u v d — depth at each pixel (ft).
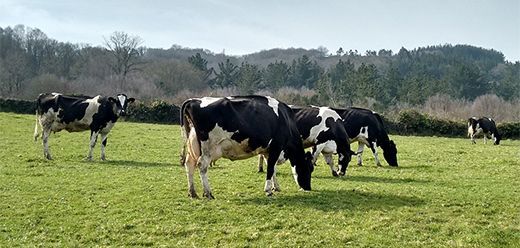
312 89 372.99
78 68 313.94
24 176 55.52
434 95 309.01
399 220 39.06
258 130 45.21
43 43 323.98
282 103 49.42
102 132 73.61
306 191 49.52
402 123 172.04
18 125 114.21
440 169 69.21
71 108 71.97
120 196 45.93
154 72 317.63
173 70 320.09
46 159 69.51
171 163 70.95
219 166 67.72
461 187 53.31
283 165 67.87
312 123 60.34
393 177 61.21
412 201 45.14
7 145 82.33
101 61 320.29
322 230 36.55
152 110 166.81
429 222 38.91
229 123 44.32
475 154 92.32
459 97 343.05
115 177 56.13
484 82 359.66
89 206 42.52
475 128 134.72
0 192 47.06
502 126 172.45
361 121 72.08
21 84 264.72
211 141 44.70
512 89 345.10
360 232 36.01
